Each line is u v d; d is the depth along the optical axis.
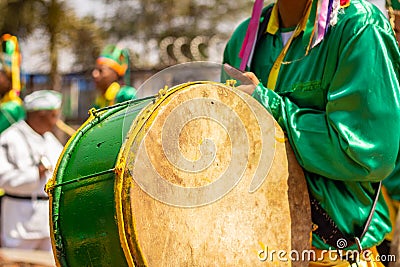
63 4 12.97
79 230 2.30
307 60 2.69
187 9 13.52
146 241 2.19
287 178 2.56
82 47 13.40
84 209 2.29
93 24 13.44
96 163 2.32
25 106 5.54
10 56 7.01
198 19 13.56
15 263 4.54
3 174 5.35
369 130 2.51
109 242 2.23
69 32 13.18
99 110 2.54
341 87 2.55
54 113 5.54
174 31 13.31
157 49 13.29
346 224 2.61
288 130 2.57
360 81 2.52
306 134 2.56
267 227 2.49
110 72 5.73
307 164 2.55
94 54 13.29
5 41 7.00
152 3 13.61
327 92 2.63
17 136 5.43
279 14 2.87
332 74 2.62
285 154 2.56
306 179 2.62
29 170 5.36
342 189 2.63
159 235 2.22
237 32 3.09
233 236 2.41
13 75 6.98
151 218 2.21
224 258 2.38
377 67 2.54
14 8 12.77
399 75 2.65
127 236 2.17
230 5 13.73
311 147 2.55
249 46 2.91
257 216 2.47
